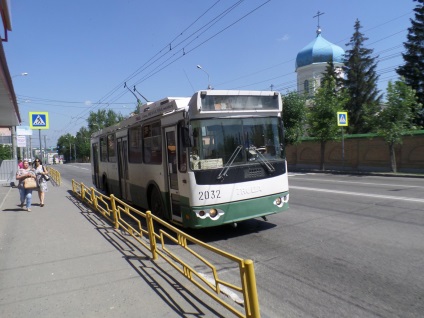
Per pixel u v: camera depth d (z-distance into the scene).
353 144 24.75
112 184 12.98
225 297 4.42
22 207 12.01
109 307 4.26
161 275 5.23
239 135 7.21
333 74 40.47
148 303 4.31
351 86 40.31
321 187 14.95
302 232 7.54
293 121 28.14
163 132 7.96
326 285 4.77
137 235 7.90
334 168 26.38
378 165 22.98
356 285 4.72
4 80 10.45
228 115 7.13
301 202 11.20
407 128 20.19
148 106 9.21
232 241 7.16
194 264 5.89
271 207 7.49
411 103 19.72
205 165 6.80
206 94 6.82
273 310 4.12
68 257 6.29
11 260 6.29
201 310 4.08
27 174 11.51
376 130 20.75
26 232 8.40
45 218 10.09
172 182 7.68
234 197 7.00
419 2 31.66
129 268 5.57
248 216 7.18
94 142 15.94
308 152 29.09
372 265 5.42
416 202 10.23
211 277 5.27
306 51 44.41
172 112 7.44
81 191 14.02
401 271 5.13
